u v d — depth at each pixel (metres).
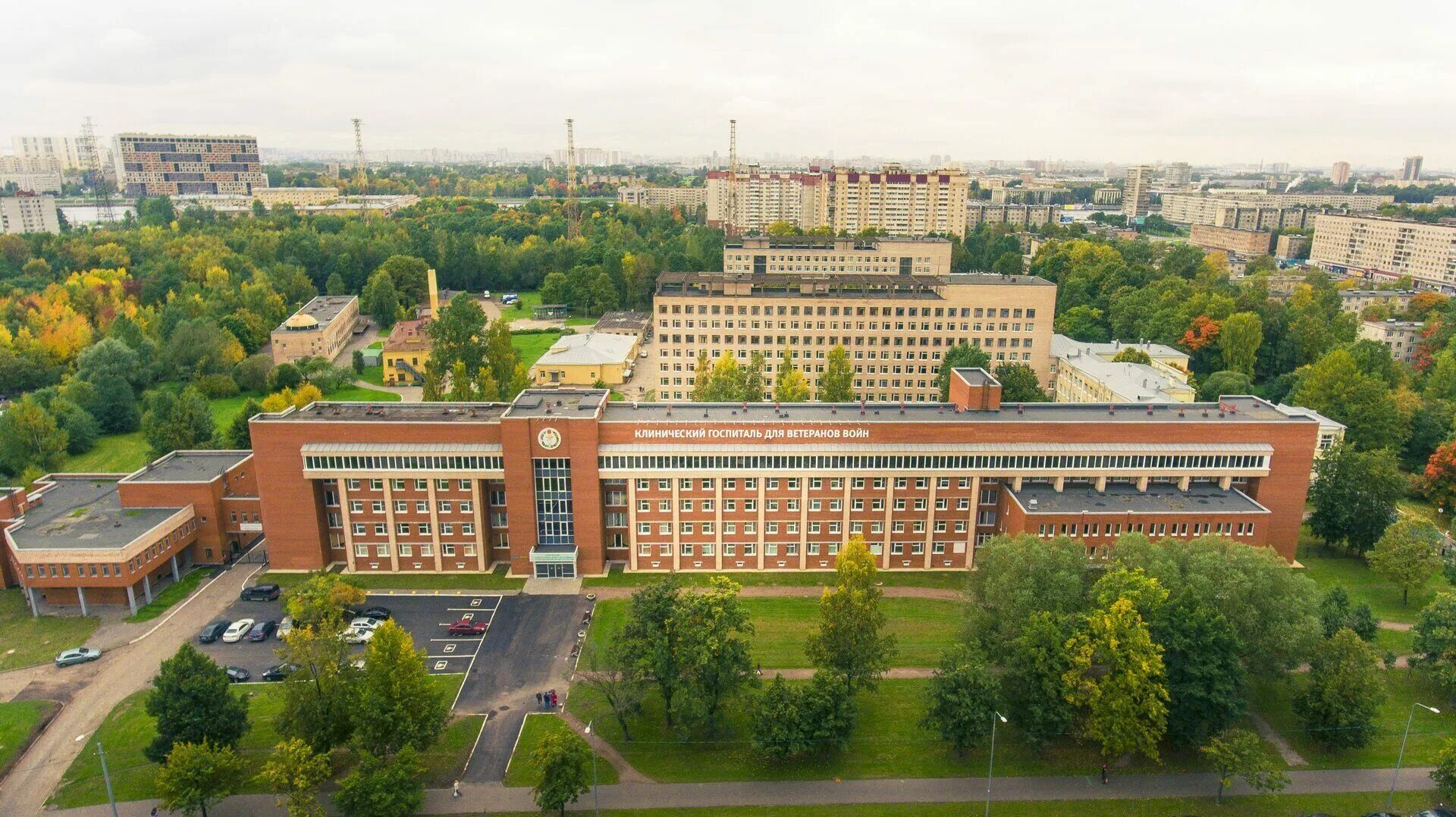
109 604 118.31
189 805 74.62
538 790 76.25
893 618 115.19
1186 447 126.06
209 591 122.06
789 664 103.50
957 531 129.25
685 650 85.44
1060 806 81.50
